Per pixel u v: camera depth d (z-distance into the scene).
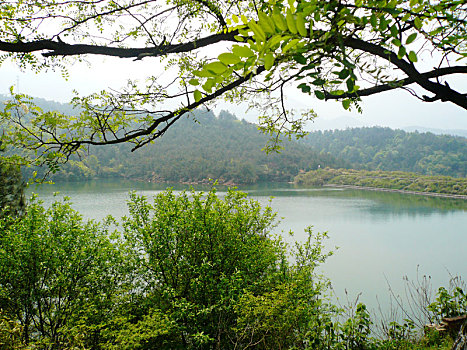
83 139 2.03
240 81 1.73
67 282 4.81
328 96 1.34
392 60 1.28
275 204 52.47
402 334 3.60
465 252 26.03
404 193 81.19
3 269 4.45
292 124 2.83
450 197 72.00
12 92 1.94
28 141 1.96
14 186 7.50
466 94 1.39
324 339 3.29
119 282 5.28
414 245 28.42
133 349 4.01
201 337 4.16
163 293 4.82
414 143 148.38
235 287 4.45
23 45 2.14
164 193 5.64
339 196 71.00
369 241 29.39
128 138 1.97
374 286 15.89
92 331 4.41
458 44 1.38
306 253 5.78
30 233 4.65
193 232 5.27
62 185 69.06
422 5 1.20
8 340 2.67
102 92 2.03
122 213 28.50
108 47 2.28
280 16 0.76
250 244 5.54
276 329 4.04
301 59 0.87
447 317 4.07
